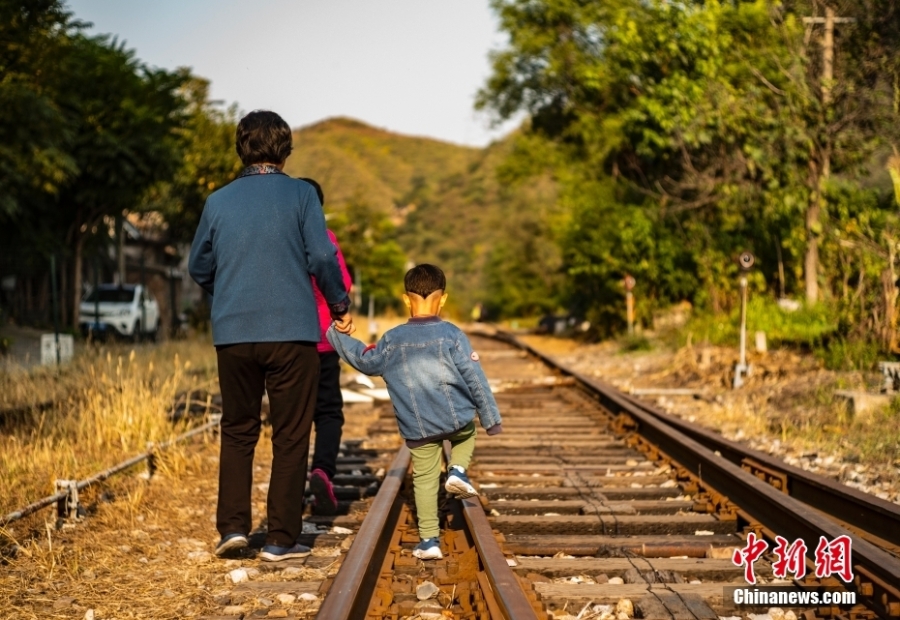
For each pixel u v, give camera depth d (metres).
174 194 33.78
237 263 4.45
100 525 5.33
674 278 21.42
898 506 4.86
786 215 16.44
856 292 12.45
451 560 4.48
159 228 38.03
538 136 29.50
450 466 4.82
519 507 5.74
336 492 6.14
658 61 18.97
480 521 4.69
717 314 17.78
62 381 10.36
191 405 9.27
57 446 7.31
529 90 28.50
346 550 4.75
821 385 10.43
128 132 24.86
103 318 24.80
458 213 139.00
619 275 23.17
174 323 25.50
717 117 16.78
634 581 4.17
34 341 22.00
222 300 4.48
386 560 4.38
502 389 13.02
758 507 5.29
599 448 8.10
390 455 7.85
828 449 7.61
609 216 23.20
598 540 4.89
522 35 26.59
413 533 5.01
